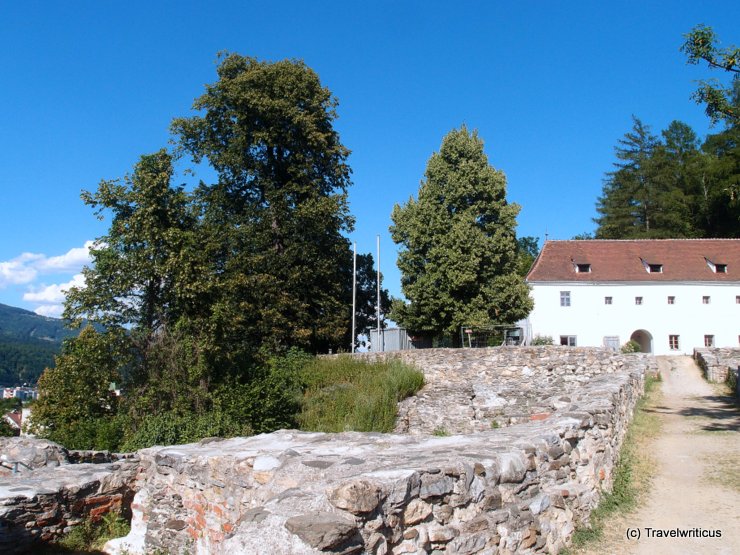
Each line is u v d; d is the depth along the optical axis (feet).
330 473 15.71
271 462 18.70
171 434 45.93
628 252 148.97
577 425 23.61
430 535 14.39
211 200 105.40
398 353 84.07
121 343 54.75
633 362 70.28
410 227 116.16
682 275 142.10
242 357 60.59
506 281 109.29
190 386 53.72
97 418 53.36
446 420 70.54
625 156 208.33
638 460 34.19
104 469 26.71
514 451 18.40
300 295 103.35
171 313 58.29
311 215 101.24
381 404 69.41
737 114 48.24
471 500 15.89
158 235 56.59
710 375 91.66
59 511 24.06
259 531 11.87
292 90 106.63
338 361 85.76
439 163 113.70
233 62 108.37
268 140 102.89
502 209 112.37
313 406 68.33
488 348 76.74
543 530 18.60
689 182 191.62
